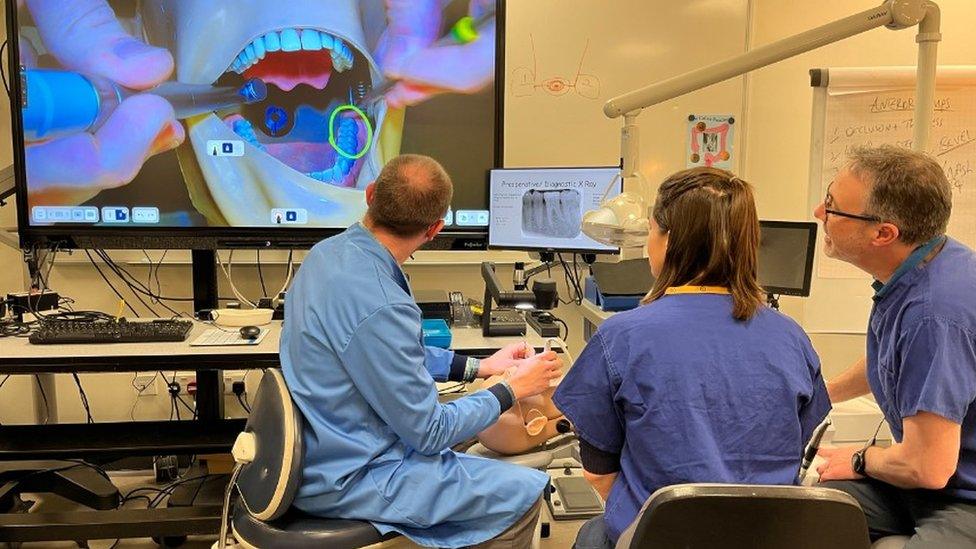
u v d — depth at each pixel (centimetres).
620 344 118
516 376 164
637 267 257
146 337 204
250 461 144
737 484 100
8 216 267
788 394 114
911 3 156
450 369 192
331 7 245
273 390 144
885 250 143
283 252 284
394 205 148
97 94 235
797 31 294
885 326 148
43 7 229
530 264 297
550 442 180
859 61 297
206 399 256
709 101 297
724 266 118
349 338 138
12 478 240
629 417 117
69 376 285
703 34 291
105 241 240
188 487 247
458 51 254
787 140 302
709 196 119
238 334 215
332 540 137
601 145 293
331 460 142
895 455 141
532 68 285
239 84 243
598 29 286
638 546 98
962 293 135
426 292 256
